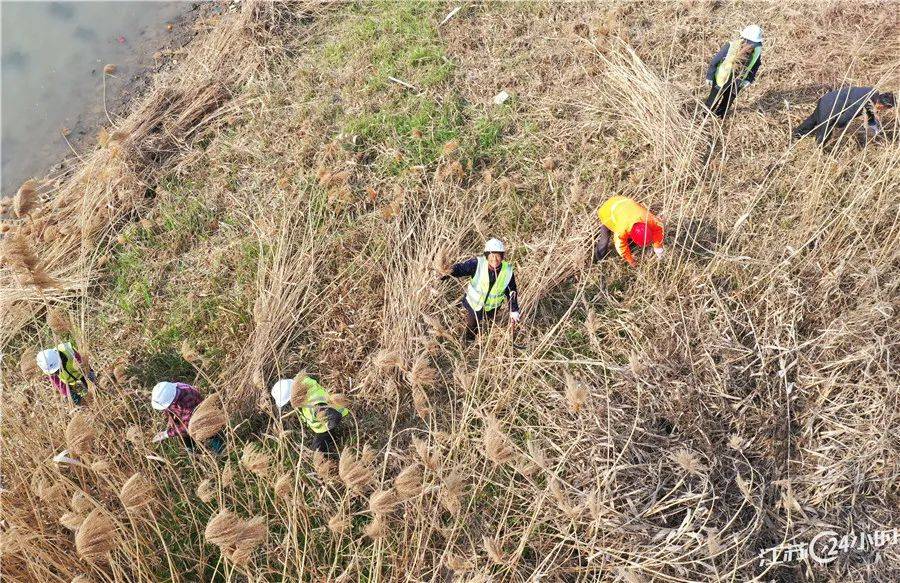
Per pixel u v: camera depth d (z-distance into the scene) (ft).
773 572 17.30
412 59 34.73
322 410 19.80
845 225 24.09
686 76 32.53
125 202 29.71
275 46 37.09
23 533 17.03
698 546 16.75
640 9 36.96
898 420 19.26
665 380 20.88
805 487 18.75
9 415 20.59
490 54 35.19
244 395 22.52
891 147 25.25
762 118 29.71
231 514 13.75
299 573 16.78
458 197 27.99
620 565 17.29
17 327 25.63
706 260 24.80
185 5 43.34
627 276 24.73
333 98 33.60
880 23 33.17
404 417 21.98
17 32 42.24
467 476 19.17
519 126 31.14
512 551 18.60
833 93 26.66
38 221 28.81
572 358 22.74
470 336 23.41
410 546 18.57
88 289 27.17
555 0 38.09
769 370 20.92
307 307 24.93
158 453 21.50
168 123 33.42
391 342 23.25
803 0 35.68
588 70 32.68
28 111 37.14
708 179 27.45
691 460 16.26
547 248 25.52
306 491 20.47
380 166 29.73
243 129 32.73
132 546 18.44
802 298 22.24
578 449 19.71
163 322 25.50
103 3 44.27
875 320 21.12
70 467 19.98
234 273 26.68
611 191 27.76
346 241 26.84
